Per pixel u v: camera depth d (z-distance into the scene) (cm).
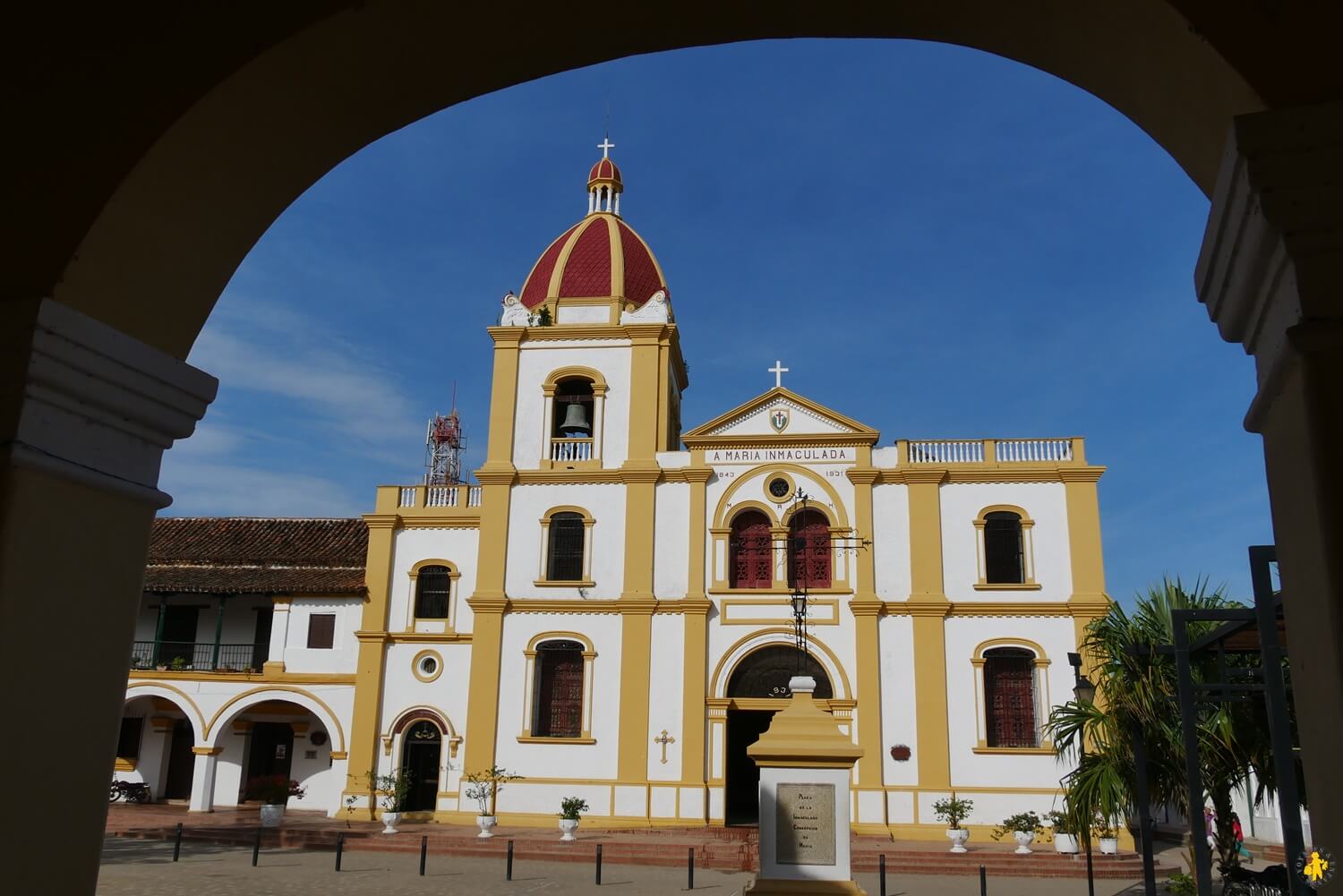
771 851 1078
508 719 2930
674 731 2853
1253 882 1277
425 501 3206
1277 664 718
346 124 414
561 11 385
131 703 3338
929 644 2830
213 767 3067
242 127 382
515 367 3191
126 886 1873
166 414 399
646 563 2975
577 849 2455
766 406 3044
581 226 3475
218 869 2128
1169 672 1440
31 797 340
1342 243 292
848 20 397
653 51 421
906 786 2741
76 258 357
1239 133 298
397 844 2495
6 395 343
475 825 2850
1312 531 287
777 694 2880
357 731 3011
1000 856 2347
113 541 380
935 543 2894
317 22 356
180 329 421
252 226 428
